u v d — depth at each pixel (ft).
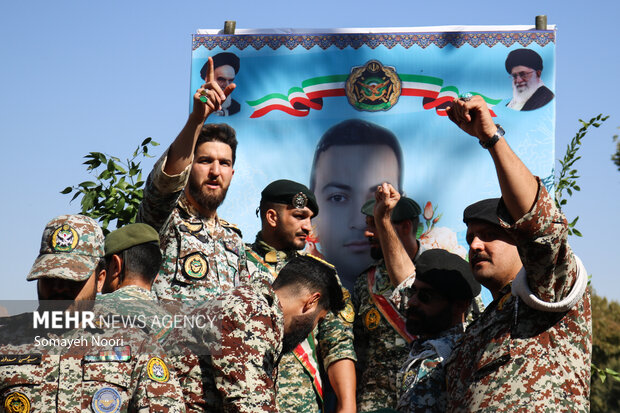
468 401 11.83
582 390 11.44
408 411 13.21
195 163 16.85
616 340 68.80
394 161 21.06
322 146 21.16
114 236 13.61
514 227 11.02
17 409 10.77
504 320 12.02
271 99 21.34
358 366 18.42
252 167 21.11
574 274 11.44
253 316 11.79
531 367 11.43
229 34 21.58
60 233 11.73
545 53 21.33
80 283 11.60
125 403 11.10
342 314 17.16
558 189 21.16
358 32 21.54
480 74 21.31
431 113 21.21
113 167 20.52
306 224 18.04
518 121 21.18
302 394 16.16
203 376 11.71
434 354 13.69
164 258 16.29
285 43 21.49
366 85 21.31
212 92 14.48
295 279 13.03
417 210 19.58
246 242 19.03
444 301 14.42
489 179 20.97
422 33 21.47
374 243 19.35
